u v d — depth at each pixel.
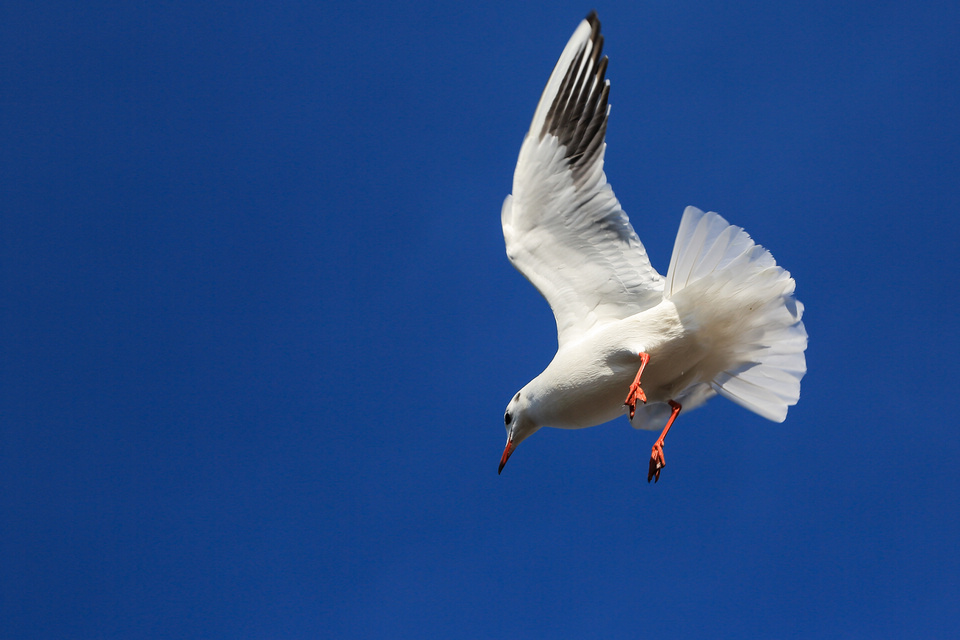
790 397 12.34
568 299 12.91
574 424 13.12
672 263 12.02
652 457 12.74
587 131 13.03
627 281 12.68
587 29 13.43
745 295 11.87
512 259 13.02
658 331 12.16
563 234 12.88
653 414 13.97
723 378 12.86
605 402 12.73
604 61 13.29
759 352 12.31
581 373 12.52
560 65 13.27
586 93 13.20
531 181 12.98
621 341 12.26
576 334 12.80
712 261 11.86
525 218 12.98
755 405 12.69
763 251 11.74
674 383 12.77
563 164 12.95
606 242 12.75
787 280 11.74
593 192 12.79
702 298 11.98
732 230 11.83
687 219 11.96
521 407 13.66
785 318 11.96
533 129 13.09
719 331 12.12
